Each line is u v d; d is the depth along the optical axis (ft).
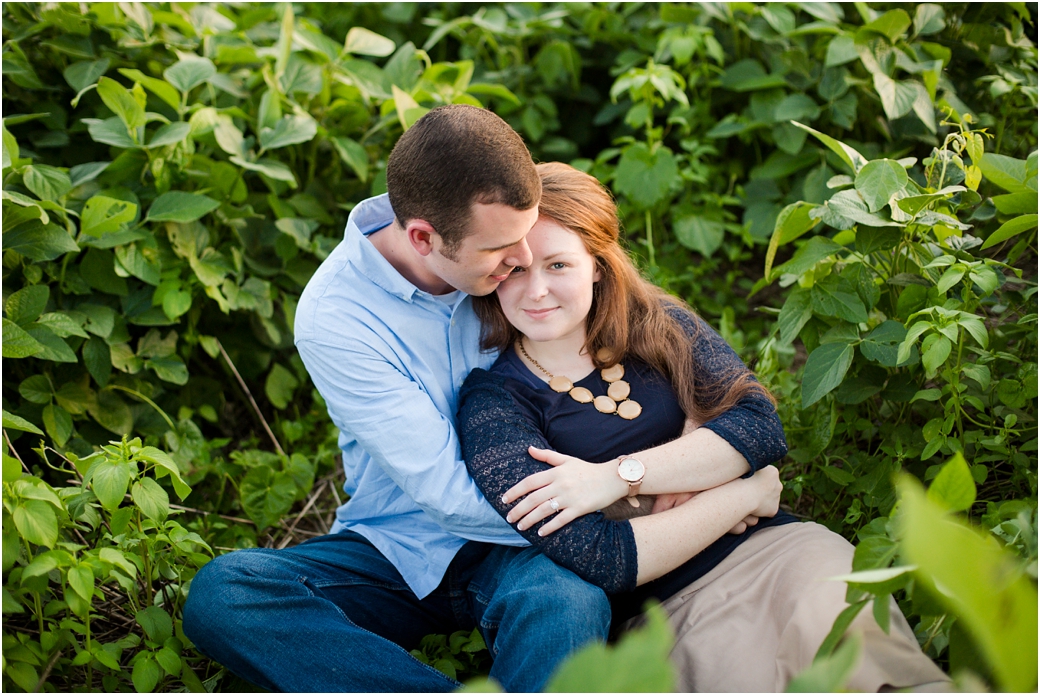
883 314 7.79
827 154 10.62
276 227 10.14
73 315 8.42
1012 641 3.73
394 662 5.89
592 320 6.69
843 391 7.48
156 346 9.01
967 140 7.27
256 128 10.30
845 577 4.50
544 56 12.33
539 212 6.16
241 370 10.11
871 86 10.26
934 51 10.07
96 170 8.78
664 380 6.68
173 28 10.48
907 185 7.04
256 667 5.88
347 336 6.30
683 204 11.34
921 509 3.68
